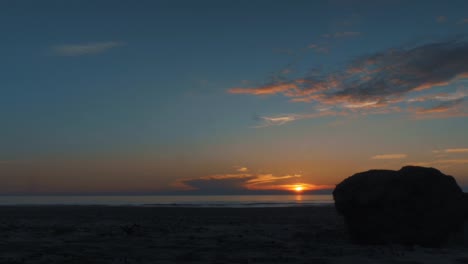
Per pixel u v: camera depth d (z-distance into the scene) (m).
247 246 19.27
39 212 46.16
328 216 38.81
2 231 24.72
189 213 43.78
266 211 47.38
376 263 14.91
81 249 18.19
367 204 19.62
